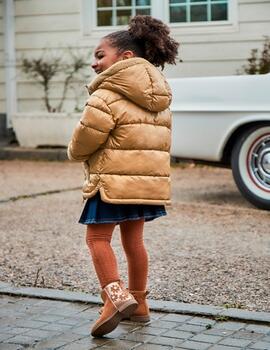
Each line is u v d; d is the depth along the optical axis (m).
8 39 14.62
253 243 6.77
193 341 4.22
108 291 4.23
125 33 4.38
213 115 8.35
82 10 14.12
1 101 14.90
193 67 13.34
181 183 10.76
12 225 7.71
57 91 14.45
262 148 8.31
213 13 13.23
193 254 6.35
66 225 7.66
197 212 8.35
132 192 4.22
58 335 4.35
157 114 4.35
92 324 4.54
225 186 10.42
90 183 4.27
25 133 13.93
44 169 12.33
